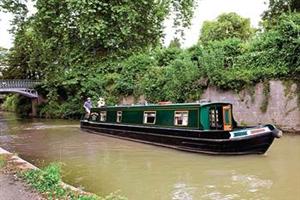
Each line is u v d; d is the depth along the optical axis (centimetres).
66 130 2598
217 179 1151
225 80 2230
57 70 3556
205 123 1580
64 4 3247
